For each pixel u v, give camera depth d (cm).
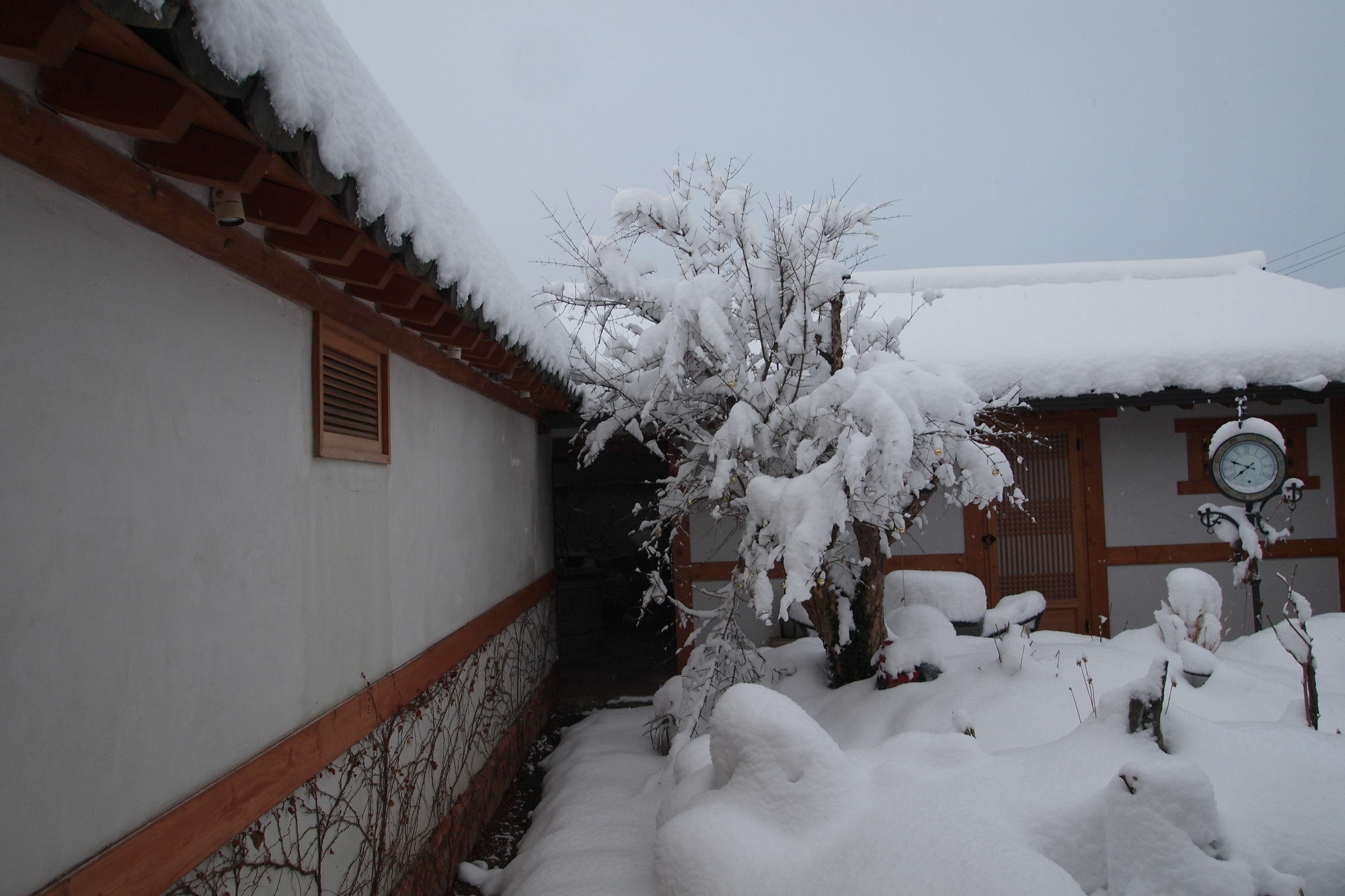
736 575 501
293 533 256
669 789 404
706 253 533
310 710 263
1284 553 754
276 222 217
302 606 261
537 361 495
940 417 439
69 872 155
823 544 385
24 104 148
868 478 423
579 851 350
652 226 528
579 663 952
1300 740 251
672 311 481
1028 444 773
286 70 160
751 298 500
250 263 228
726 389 495
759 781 253
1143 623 764
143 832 175
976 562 772
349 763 289
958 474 484
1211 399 712
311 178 188
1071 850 216
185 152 181
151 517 185
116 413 174
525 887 338
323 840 265
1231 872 203
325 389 284
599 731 628
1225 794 232
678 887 240
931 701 419
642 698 788
